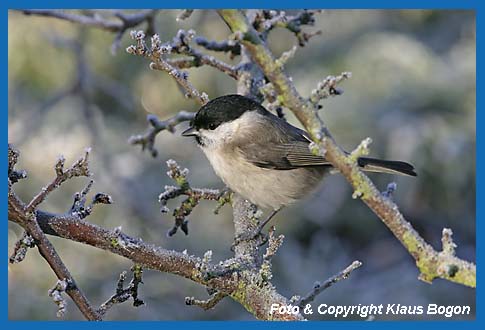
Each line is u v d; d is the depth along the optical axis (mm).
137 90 13414
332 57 13094
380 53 12961
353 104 12789
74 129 12812
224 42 7949
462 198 12781
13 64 12594
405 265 13375
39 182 12266
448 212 13000
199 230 12625
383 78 12930
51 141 12703
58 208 12047
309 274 12602
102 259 12141
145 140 8023
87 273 11898
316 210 13414
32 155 12547
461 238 13172
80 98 12414
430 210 13102
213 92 13117
